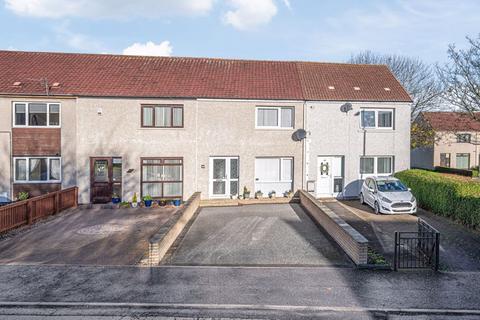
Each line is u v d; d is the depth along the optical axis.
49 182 17.83
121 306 7.13
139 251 10.64
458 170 29.00
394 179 16.95
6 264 9.42
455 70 23.31
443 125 33.28
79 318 6.72
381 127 19.94
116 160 18.14
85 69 19.70
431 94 38.78
